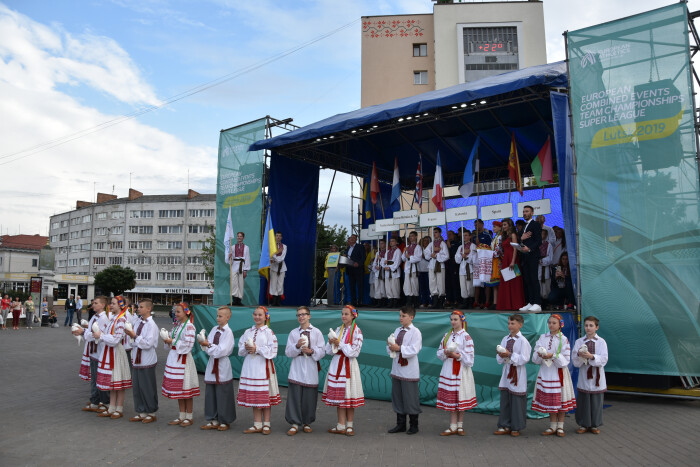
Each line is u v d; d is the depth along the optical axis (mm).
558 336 6906
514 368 6934
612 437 6754
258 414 7098
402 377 7035
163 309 62719
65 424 7512
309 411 7086
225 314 7297
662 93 8555
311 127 13039
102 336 7703
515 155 12508
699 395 8578
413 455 6031
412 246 13023
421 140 15336
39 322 30625
